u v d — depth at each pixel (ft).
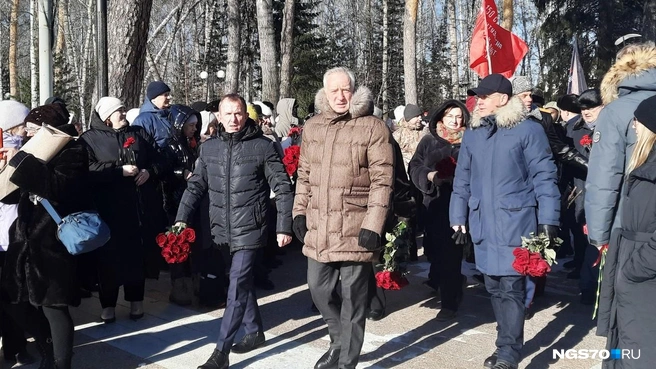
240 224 14.55
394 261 15.58
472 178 14.49
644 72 11.16
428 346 15.97
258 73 103.55
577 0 74.64
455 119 18.45
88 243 12.66
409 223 17.39
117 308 18.67
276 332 16.89
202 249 18.44
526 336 16.84
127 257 16.81
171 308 18.78
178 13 70.23
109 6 27.02
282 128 29.40
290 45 53.06
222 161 14.75
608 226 11.19
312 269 13.43
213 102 22.66
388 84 109.91
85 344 15.81
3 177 13.07
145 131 17.89
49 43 24.44
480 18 25.38
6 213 14.30
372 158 12.79
